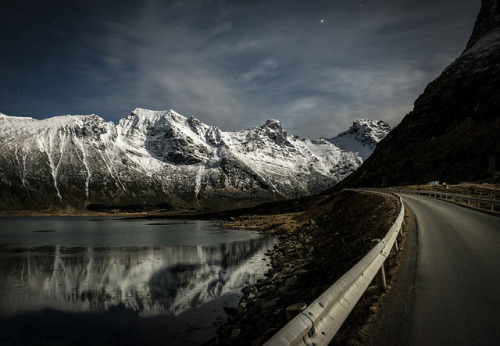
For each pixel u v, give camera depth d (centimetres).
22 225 11412
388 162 14100
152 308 1777
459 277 889
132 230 8100
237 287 2109
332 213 5909
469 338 542
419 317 637
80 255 3800
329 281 1286
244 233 6341
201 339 1309
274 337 353
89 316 1694
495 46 15162
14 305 1905
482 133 10906
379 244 873
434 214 2611
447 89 14675
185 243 4825
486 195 5078
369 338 562
